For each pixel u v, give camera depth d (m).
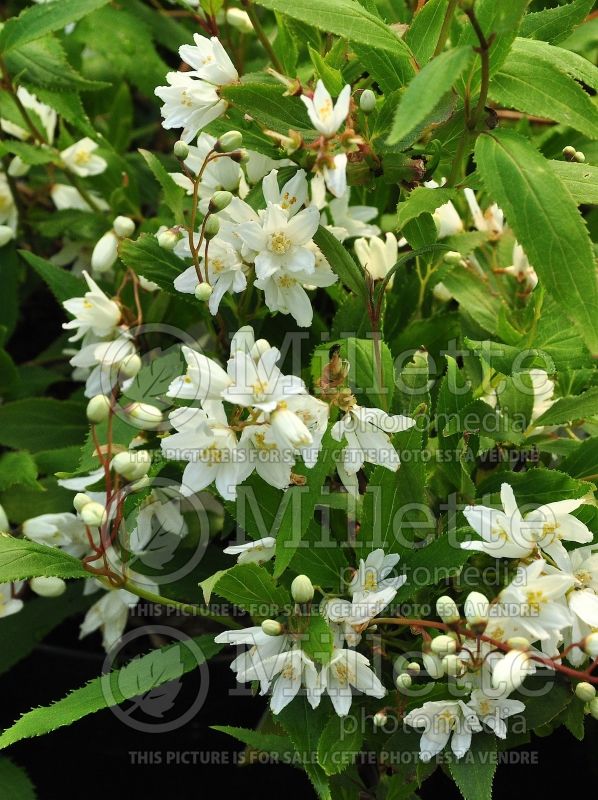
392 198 0.50
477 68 0.42
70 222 0.53
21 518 0.50
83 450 0.45
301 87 0.42
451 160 0.45
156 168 0.46
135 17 0.57
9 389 0.53
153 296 0.51
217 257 0.43
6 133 0.54
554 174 0.40
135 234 0.54
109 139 0.58
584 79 0.42
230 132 0.42
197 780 0.53
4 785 0.48
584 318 0.40
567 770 0.53
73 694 0.42
